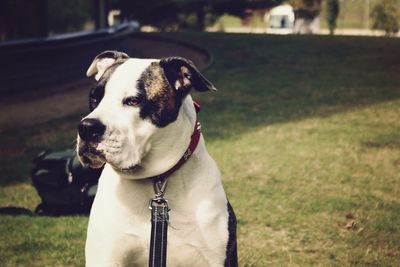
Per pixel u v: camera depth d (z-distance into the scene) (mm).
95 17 7227
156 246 1383
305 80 6023
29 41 5656
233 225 1477
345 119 4379
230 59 7438
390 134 3932
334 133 3965
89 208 2494
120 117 1332
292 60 7230
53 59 6090
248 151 3514
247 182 2945
